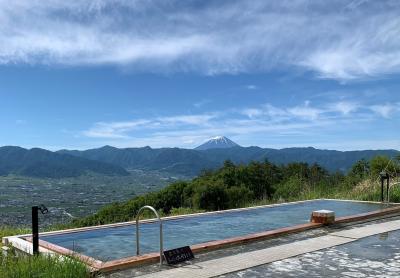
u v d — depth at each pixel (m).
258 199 19.66
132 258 6.00
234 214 12.01
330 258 6.39
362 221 9.85
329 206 13.51
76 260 5.47
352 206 13.40
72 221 18.19
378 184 16.14
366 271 5.69
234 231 9.57
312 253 6.71
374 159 19.92
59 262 5.40
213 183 19.34
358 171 22.02
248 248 7.08
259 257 6.43
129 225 10.05
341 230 8.69
